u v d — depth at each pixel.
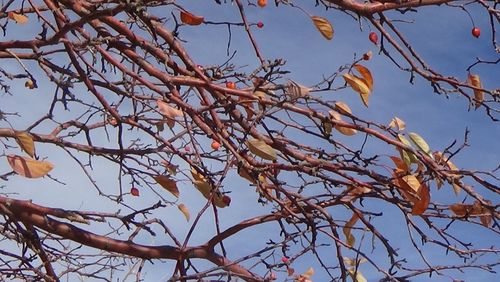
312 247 2.30
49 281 2.40
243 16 2.27
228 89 2.19
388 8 2.27
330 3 2.29
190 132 2.24
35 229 2.42
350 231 2.36
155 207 2.36
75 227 2.36
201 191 2.32
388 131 2.23
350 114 2.22
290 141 2.32
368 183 2.29
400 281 2.29
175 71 2.25
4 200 2.33
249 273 2.36
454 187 2.22
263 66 2.15
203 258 2.37
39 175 2.19
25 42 2.18
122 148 2.33
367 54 2.19
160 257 2.37
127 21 2.26
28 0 2.16
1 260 2.45
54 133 2.39
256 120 2.20
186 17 2.22
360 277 2.32
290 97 2.16
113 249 2.36
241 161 2.21
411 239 2.29
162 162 2.37
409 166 2.23
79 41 2.20
